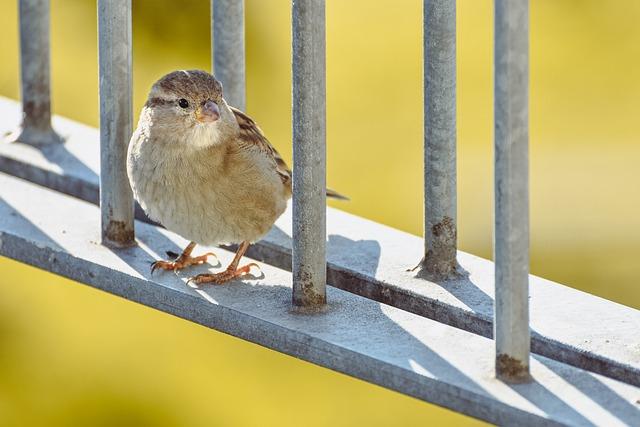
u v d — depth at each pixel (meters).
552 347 7.23
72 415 14.83
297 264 7.53
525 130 6.31
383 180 16.78
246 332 7.64
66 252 8.48
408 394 6.88
